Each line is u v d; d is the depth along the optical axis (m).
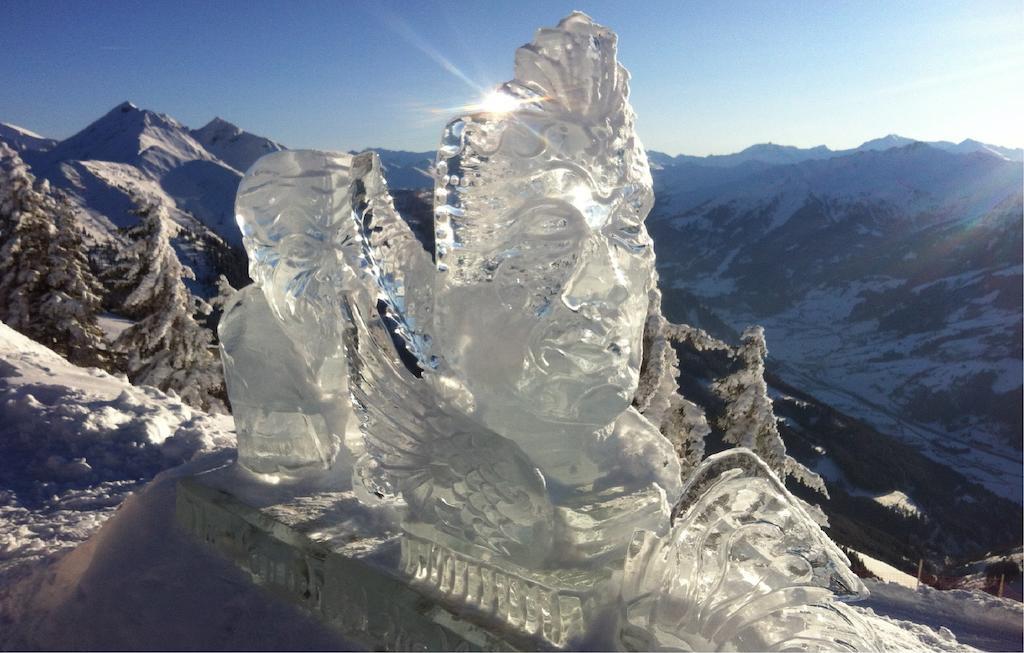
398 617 2.87
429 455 2.91
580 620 2.56
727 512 2.42
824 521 7.14
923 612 6.80
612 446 2.99
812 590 2.27
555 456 2.84
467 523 2.77
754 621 2.23
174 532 4.03
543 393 2.66
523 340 2.62
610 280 2.65
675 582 2.42
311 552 3.28
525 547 2.63
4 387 9.36
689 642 2.32
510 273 2.60
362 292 3.21
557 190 2.62
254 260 3.95
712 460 2.53
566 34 2.70
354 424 4.22
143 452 7.99
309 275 3.86
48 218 23.08
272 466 4.06
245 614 3.35
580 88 2.67
